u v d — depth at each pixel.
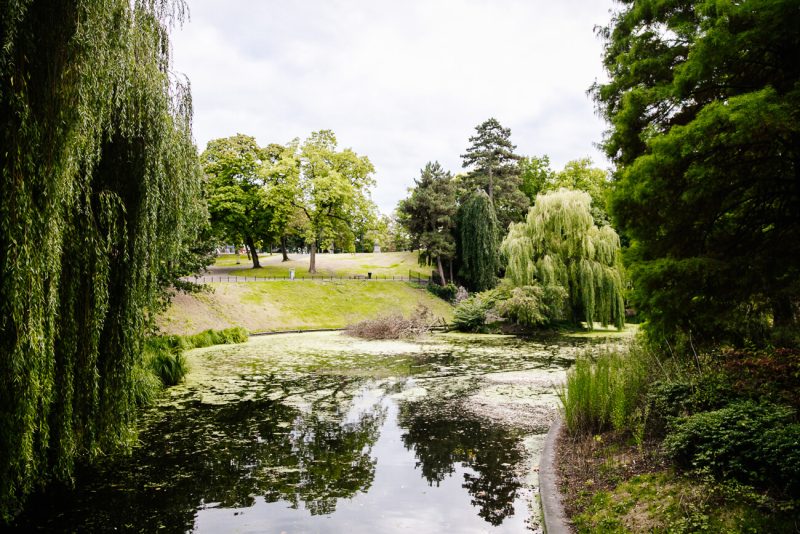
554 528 5.16
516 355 20.97
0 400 4.82
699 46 7.09
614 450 7.06
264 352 22.20
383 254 62.84
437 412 11.43
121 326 7.02
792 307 8.55
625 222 8.92
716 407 6.33
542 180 55.41
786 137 6.46
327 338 28.19
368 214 44.34
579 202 30.20
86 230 6.29
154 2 6.99
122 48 6.08
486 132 49.66
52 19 5.07
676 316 7.66
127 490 7.07
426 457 8.41
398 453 8.62
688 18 9.48
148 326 8.25
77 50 5.18
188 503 6.63
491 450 8.71
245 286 35.78
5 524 5.66
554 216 30.62
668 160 7.27
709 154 7.09
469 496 6.76
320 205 41.84
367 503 6.58
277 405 12.23
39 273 5.02
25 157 4.80
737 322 7.86
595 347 23.41
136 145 7.02
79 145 5.59
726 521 4.45
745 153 7.12
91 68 5.44
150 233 7.28
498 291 32.06
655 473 5.82
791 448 4.64
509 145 49.50
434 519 6.07
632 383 8.18
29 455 5.05
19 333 4.84
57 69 5.10
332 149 44.47
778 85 7.14
